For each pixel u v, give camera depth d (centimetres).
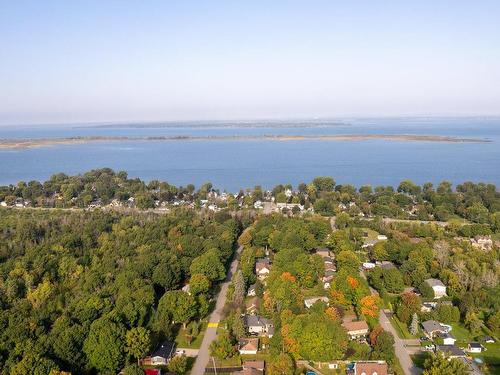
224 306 14375
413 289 15688
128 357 10738
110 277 15162
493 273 15725
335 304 13488
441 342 12019
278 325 12150
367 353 11275
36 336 11000
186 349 11919
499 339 12319
